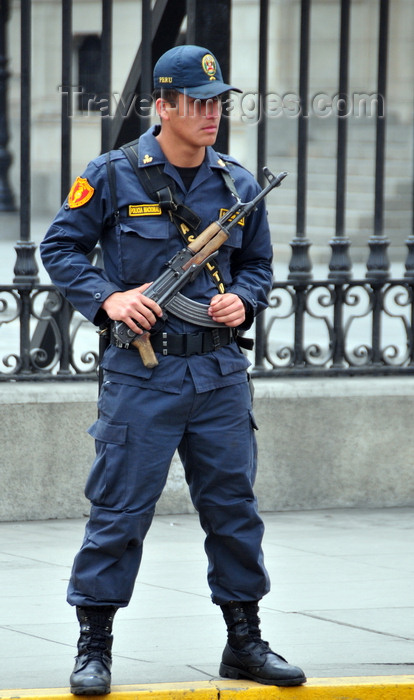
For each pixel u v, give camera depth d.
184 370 11.04
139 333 10.81
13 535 17.66
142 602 14.34
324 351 27.30
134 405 10.98
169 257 11.08
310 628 13.38
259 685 11.28
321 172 53.19
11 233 59.06
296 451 19.45
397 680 11.52
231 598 11.46
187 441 11.32
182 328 11.05
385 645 12.77
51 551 16.73
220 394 11.23
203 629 13.30
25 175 18.75
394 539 17.73
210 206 11.21
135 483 10.95
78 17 65.81
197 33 18.84
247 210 11.25
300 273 19.84
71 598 11.11
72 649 12.52
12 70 68.06
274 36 58.59
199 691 11.10
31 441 18.47
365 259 49.31
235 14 60.12
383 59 20.03
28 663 12.04
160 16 19.14
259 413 19.22
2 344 27.39
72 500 18.73
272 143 54.22
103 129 19.05
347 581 15.40
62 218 11.29
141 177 11.02
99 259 19.12
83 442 18.67
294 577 15.58
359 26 56.56
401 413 19.81
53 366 19.16
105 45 18.95
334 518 19.05
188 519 18.91
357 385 19.67
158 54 19.48
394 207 50.47
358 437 19.67
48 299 19.09
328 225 50.22
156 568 15.92
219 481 11.23
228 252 11.41
